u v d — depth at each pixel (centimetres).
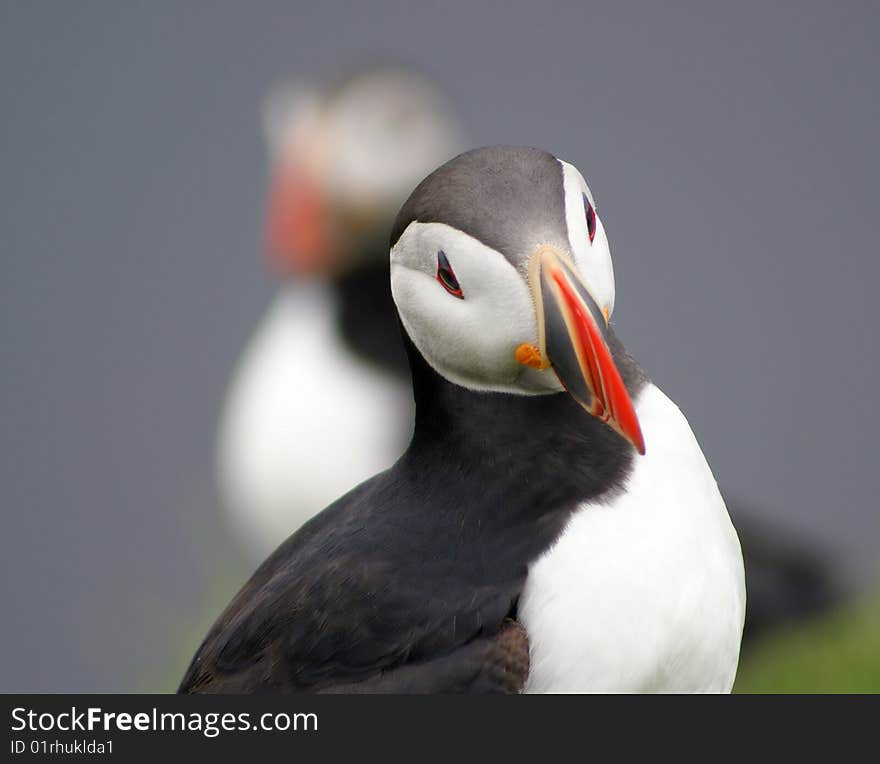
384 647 637
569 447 635
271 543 1328
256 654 664
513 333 606
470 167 621
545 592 618
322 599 652
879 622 1138
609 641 609
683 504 627
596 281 608
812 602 1182
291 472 1273
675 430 645
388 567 645
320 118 1334
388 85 1328
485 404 642
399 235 639
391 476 686
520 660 613
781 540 1209
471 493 644
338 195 1298
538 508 634
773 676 1124
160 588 1572
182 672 1388
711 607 625
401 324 657
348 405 1247
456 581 633
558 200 613
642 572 611
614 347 649
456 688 619
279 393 1286
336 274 1285
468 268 607
